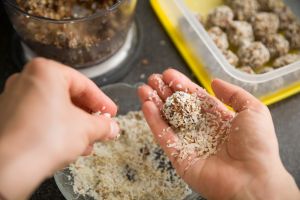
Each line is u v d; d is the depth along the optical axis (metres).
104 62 0.40
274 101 0.40
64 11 0.38
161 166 0.35
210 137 0.33
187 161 0.31
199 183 0.30
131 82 0.40
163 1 0.44
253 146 0.29
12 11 0.35
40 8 0.38
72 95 0.29
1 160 0.21
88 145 0.27
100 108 0.31
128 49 0.42
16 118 0.22
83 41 0.36
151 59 0.42
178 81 0.36
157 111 0.34
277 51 0.42
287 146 0.37
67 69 0.26
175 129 0.34
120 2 0.35
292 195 0.28
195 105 0.34
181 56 0.42
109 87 0.39
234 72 0.38
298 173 0.36
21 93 0.23
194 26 0.41
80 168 0.35
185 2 0.46
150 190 0.34
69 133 0.24
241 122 0.30
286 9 0.45
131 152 0.36
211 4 0.46
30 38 0.37
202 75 0.41
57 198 0.34
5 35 0.42
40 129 0.22
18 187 0.22
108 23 0.36
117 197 0.34
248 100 0.32
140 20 0.44
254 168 0.28
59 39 0.36
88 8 0.39
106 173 0.35
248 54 0.41
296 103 0.40
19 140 0.22
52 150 0.23
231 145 0.30
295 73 0.39
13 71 0.40
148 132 0.37
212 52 0.40
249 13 0.44
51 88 0.24
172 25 0.44
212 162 0.31
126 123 0.38
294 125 0.39
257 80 0.38
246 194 0.28
